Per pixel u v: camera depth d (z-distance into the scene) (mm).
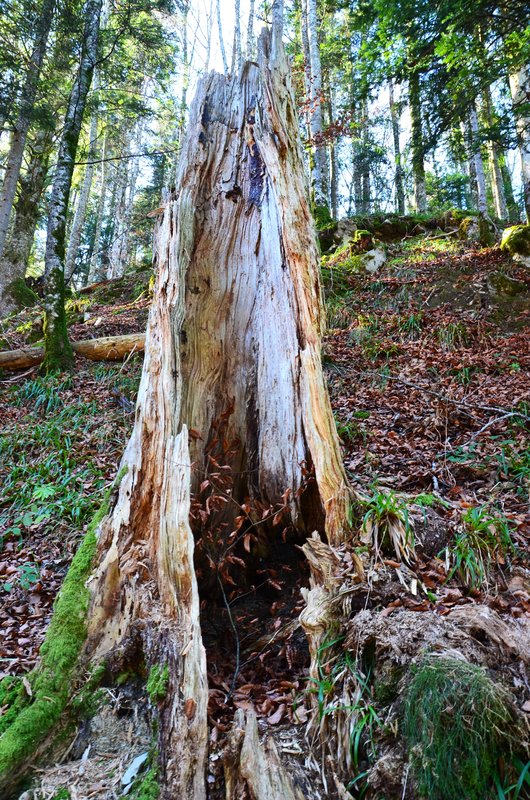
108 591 2543
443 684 1818
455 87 9156
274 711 2281
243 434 3238
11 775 1968
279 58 3502
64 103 14281
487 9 8133
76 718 2211
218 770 1965
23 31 11688
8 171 12445
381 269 10766
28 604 3715
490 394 5891
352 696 2049
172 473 2545
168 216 3256
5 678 2484
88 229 30266
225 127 3729
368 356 7578
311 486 2992
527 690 1904
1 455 6012
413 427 5402
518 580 2670
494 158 18188
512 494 3793
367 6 9414
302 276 3041
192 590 2307
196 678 2076
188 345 3213
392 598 2391
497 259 9961
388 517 2770
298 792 1818
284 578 3031
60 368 8258
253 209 3520
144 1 13164
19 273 14477
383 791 1778
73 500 4816
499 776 1712
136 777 1921
